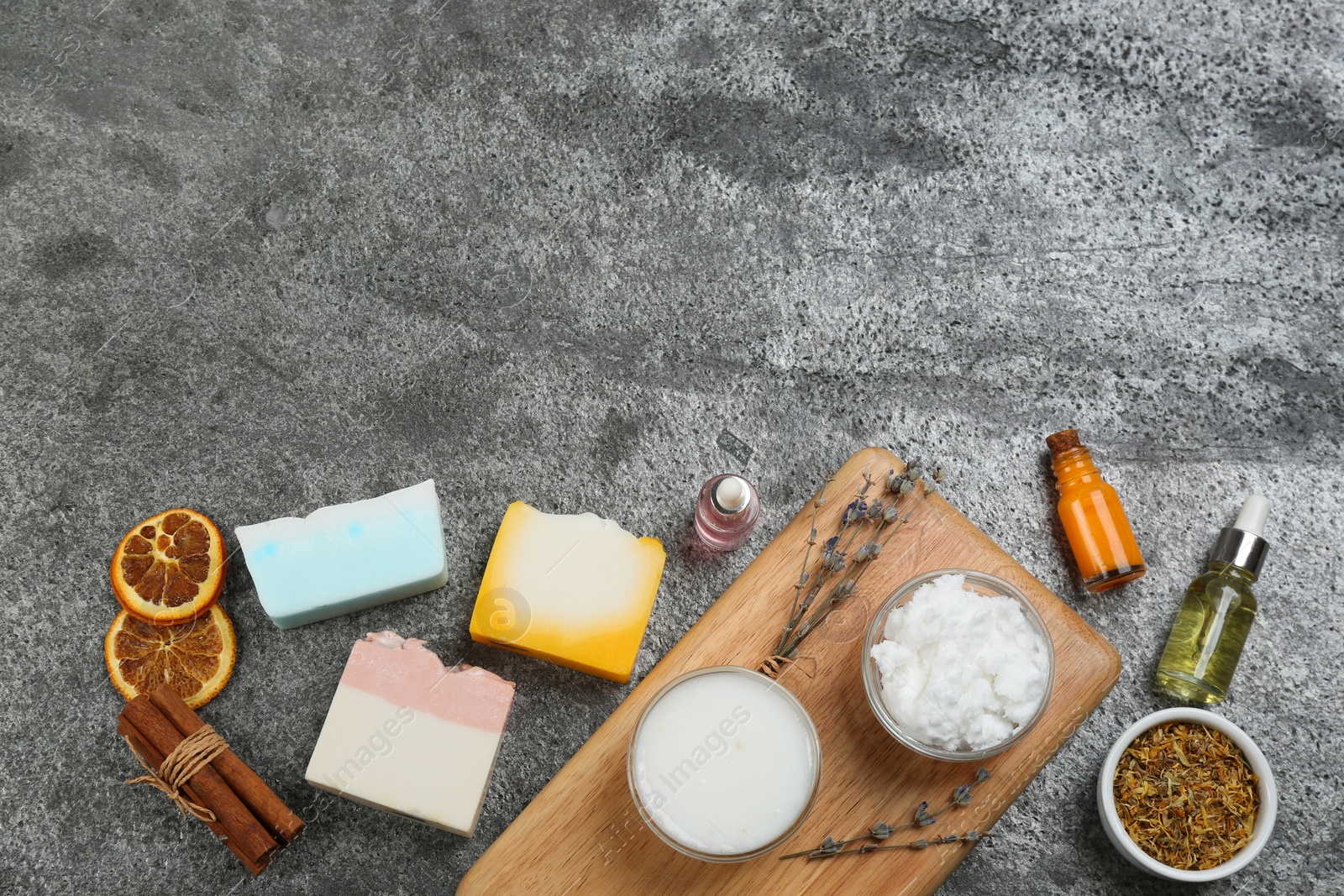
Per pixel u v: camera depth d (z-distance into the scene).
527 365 1.25
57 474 1.21
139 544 1.15
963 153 1.31
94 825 1.13
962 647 1.00
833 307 1.28
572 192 1.29
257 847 1.05
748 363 1.26
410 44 1.30
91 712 1.16
